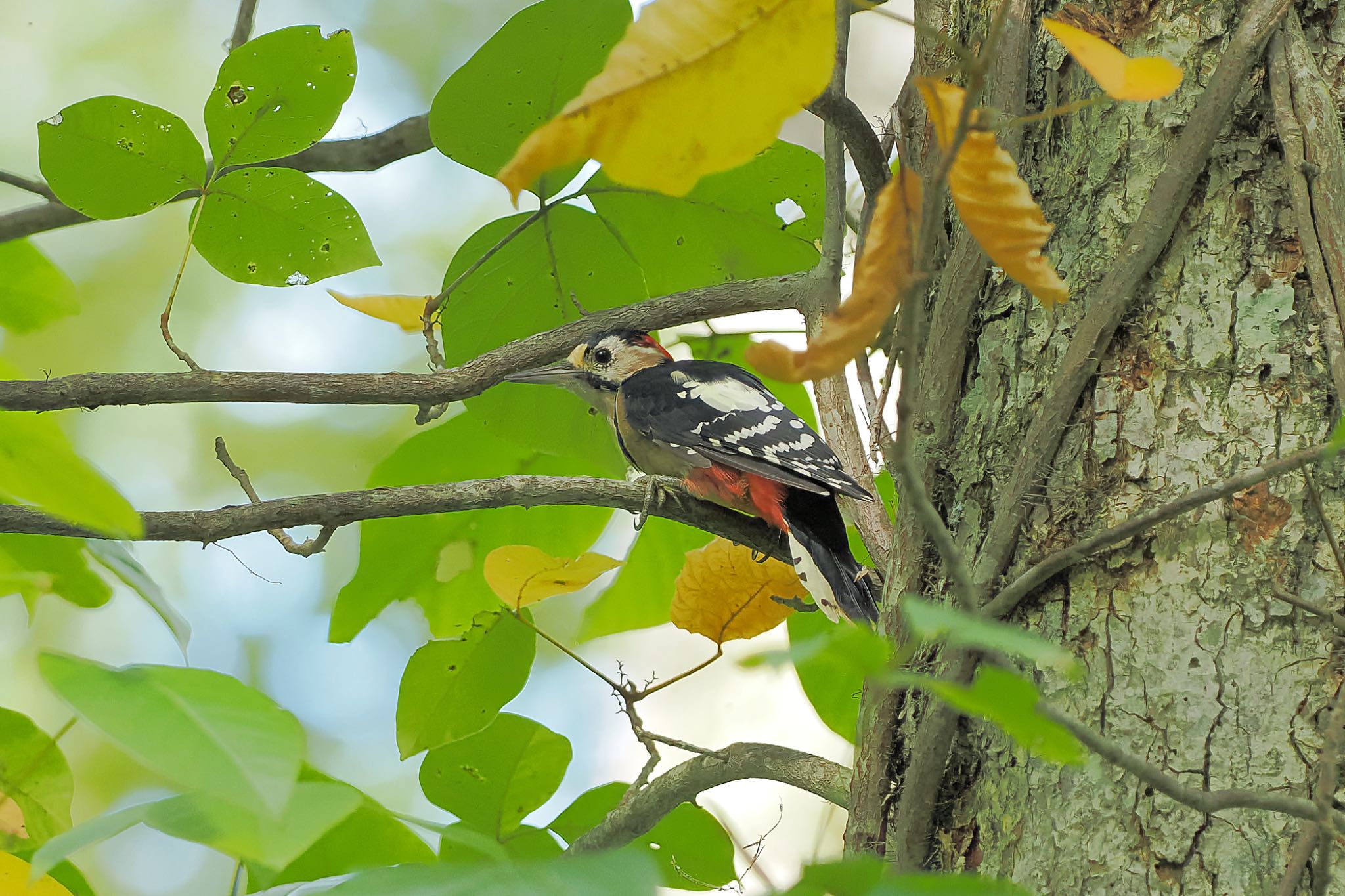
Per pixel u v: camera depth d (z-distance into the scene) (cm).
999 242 245
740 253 735
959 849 432
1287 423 420
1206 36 461
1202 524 416
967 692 185
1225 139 446
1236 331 432
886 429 491
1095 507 431
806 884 203
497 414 786
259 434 1291
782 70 197
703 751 599
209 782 199
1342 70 448
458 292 736
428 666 618
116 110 570
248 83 568
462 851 397
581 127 197
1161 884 388
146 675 218
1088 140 471
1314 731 389
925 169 510
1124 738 405
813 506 751
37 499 235
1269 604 404
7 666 1152
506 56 602
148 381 586
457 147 637
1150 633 412
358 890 189
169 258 1291
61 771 454
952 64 517
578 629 831
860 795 463
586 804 642
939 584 463
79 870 442
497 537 784
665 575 816
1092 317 442
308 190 617
